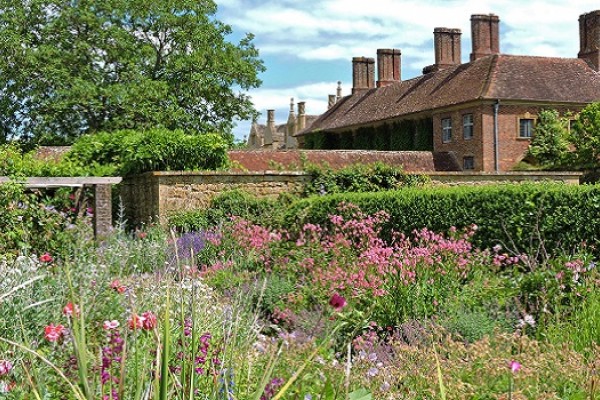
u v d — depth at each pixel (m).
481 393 4.25
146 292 5.18
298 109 76.44
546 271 6.94
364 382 4.25
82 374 2.20
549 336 5.64
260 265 9.43
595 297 6.39
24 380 3.45
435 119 38.84
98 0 34.44
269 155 27.98
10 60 32.91
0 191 9.98
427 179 18.86
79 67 33.97
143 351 3.52
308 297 7.67
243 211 15.66
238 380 3.26
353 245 9.91
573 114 36.09
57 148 23.05
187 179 16.56
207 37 35.84
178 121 33.91
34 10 33.88
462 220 11.57
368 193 13.52
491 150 35.09
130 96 32.78
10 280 5.07
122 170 17.42
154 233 13.12
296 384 3.23
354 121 46.84
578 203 10.38
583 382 4.34
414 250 7.50
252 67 36.53
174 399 2.85
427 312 6.72
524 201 10.69
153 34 35.78
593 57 39.38
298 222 13.83
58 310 4.74
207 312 4.86
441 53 43.84
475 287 7.29
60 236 9.95
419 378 4.56
